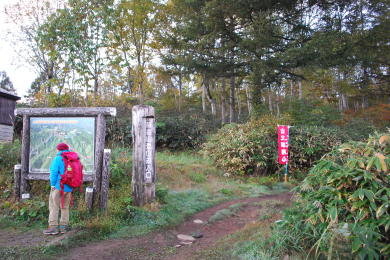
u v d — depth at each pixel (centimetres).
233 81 1900
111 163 729
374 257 277
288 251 346
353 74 2006
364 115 1694
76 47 1174
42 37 1210
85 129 602
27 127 611
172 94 3438
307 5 1414
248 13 1398
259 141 1026
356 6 1309
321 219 313
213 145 1141
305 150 1060
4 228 513
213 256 392
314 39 1211
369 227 281
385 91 2052
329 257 278
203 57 1520
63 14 1195
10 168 705
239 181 946
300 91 2598
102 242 474
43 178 595
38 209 558
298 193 404
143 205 615
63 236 473
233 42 1460
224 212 629
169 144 1353
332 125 1459
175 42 1641
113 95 1733
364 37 1309
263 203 680
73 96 1327
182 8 1544
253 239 417
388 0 1273
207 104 3650
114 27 1305
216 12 1337
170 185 816
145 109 631
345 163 360
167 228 548
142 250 444
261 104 1530
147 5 1622
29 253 411
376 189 298
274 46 1453
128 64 1455
